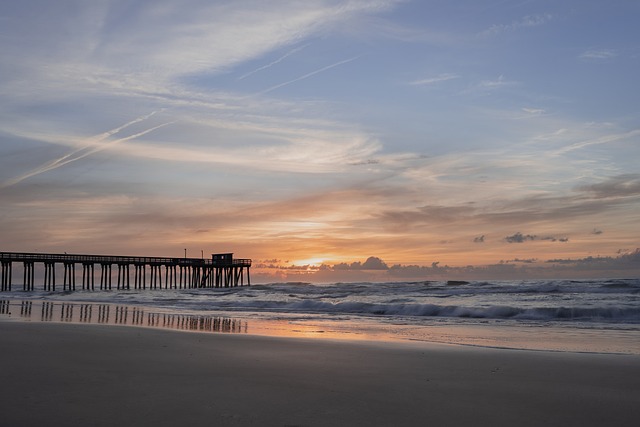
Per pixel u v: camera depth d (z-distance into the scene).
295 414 5.84
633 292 35.56
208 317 21.81
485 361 9.66
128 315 22.53
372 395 6.83
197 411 5.85
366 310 25.72
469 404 6.45
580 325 18.39
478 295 37.69
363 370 8.63
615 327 17.62
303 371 8.44
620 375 8.41
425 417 5.86
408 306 24.78
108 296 50.56
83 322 18.33
